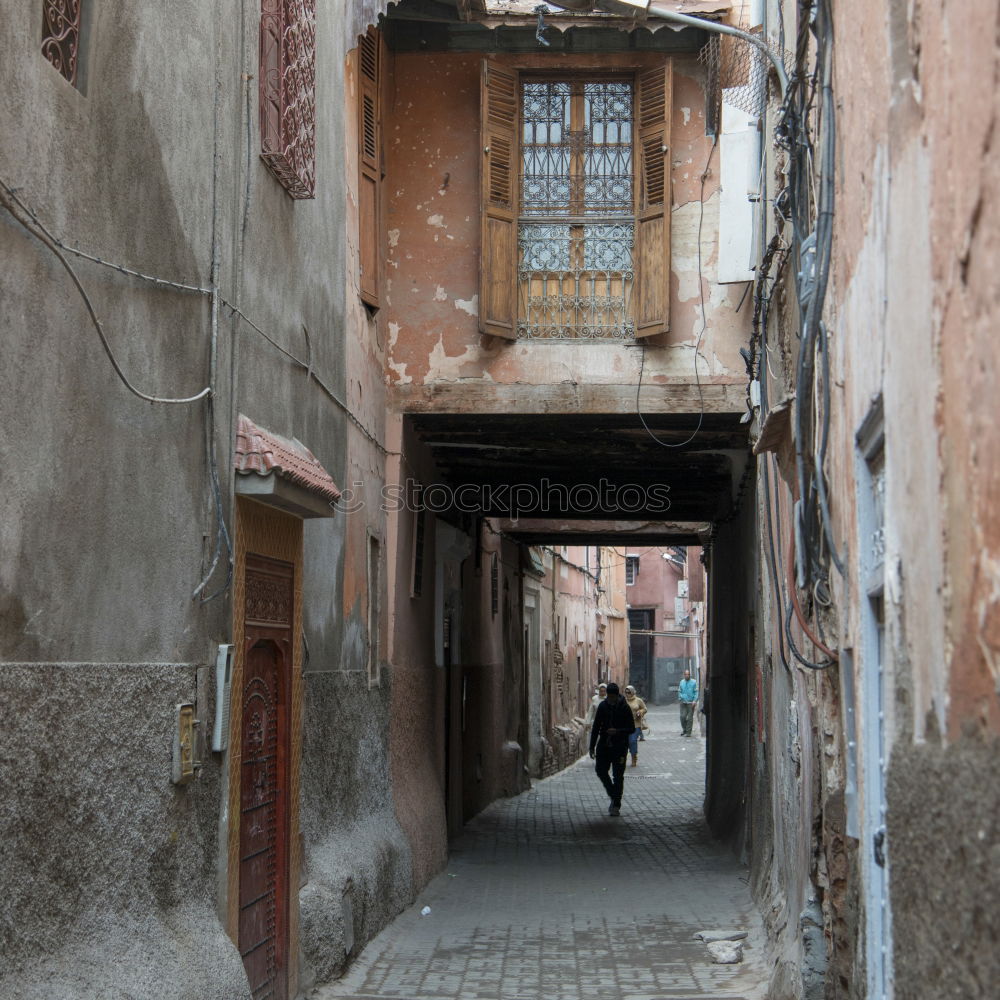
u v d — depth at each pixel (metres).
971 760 2.66
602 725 18.08
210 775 5.67
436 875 11.91
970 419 2.67
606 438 12.35
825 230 5.34
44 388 4.17
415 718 11.85
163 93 5.29
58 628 4.27
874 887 4.59
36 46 4.11
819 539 6.05
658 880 12.14
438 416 11.31
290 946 6.95
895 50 3.68
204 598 5.64
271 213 6.97
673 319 10.85
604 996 7.68
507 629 20.94
